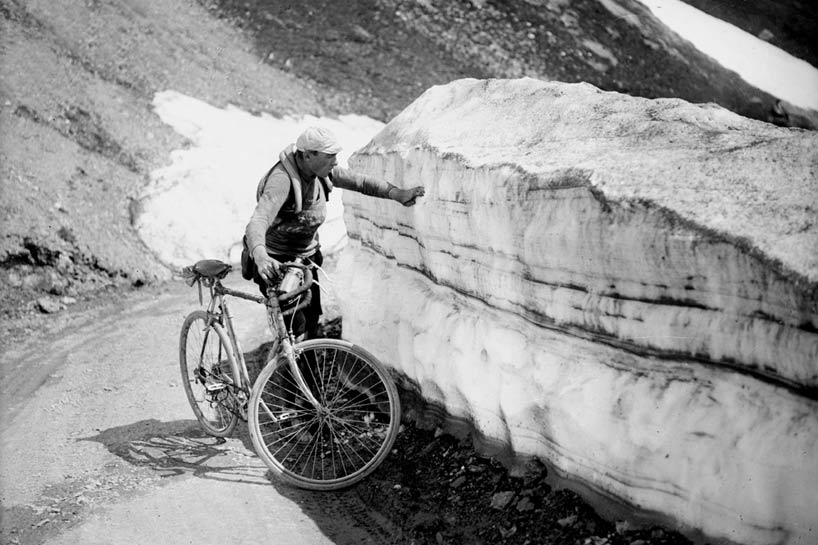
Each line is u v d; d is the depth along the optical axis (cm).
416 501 361
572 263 309
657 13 2481
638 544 277
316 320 445
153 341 663
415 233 428
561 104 379
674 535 273
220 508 372
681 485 269
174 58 1438
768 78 2308
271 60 1712
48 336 719
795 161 263
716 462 257
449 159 379
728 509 253
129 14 1512
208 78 1434
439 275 409
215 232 1009
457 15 2089
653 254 269
